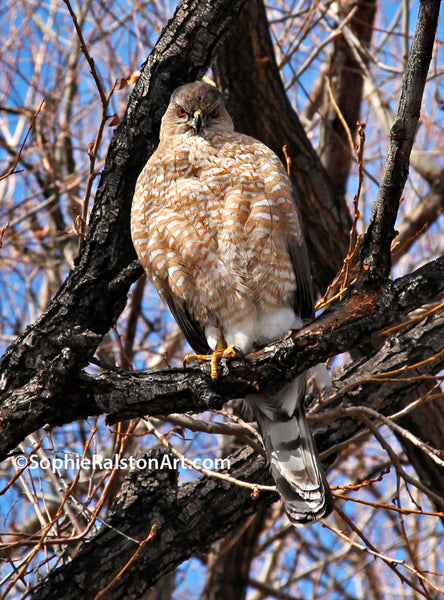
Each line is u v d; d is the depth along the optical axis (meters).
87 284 8.72
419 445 7.59
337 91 13.59
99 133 8.61
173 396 7.00
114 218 8.90
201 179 8.50
